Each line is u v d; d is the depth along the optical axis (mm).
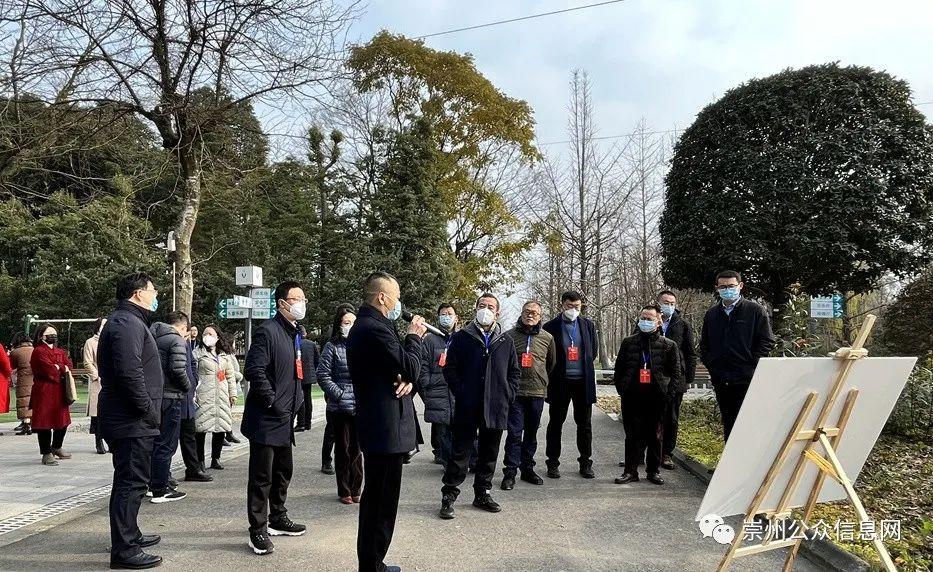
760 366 3279
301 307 5512
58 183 29406
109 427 4867
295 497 7016
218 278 29906
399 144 28234
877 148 11461
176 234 13023
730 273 6668
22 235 28531
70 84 11867
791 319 10992
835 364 3500
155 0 12008
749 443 3391
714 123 12633
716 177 12414
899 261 11484
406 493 7137
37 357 8836
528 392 7379
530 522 5945
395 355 4410
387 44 29719
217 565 4871
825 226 11438
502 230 32188
